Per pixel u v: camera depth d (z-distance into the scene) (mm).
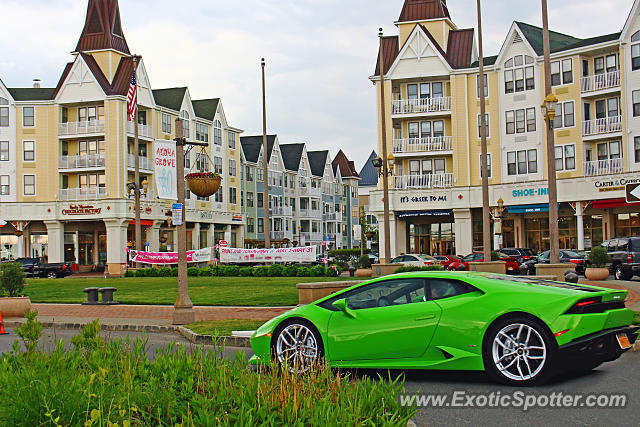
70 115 60281
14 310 20219
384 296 9070
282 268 37688
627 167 44312
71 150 60312
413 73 51969
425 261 38156
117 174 57750
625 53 44500
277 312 18594
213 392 6328
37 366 7289
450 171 52188
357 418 5234
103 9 61031
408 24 54219
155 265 44750
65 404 5570
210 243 68688
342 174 106875
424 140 52219
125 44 62469
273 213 83250
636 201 16141
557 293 8180
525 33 48812
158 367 7242
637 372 9047
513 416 6930
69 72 59469
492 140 50062
